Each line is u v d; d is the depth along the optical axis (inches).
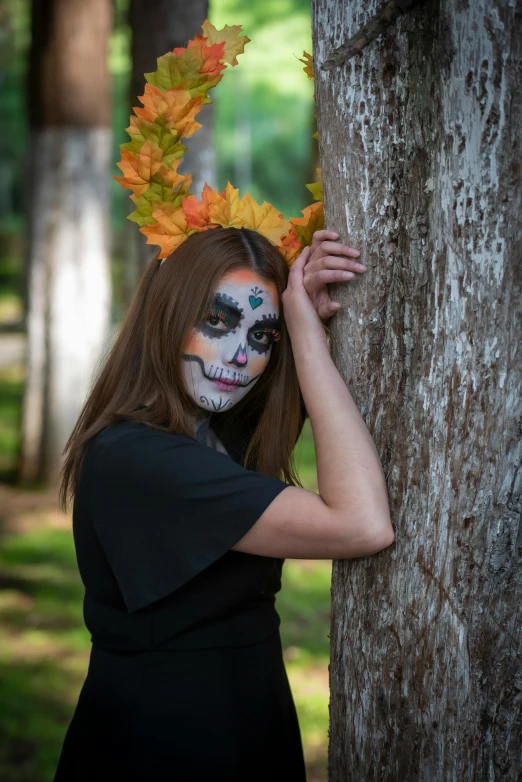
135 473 66.4
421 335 65.9
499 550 64.6
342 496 64.5
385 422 68.3
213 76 76.1
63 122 263.9
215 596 69.7
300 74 557.6
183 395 72.0
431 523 66.2
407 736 68.6
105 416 71.1
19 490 274.5
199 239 72.3
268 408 77.4
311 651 171.5
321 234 70.1
